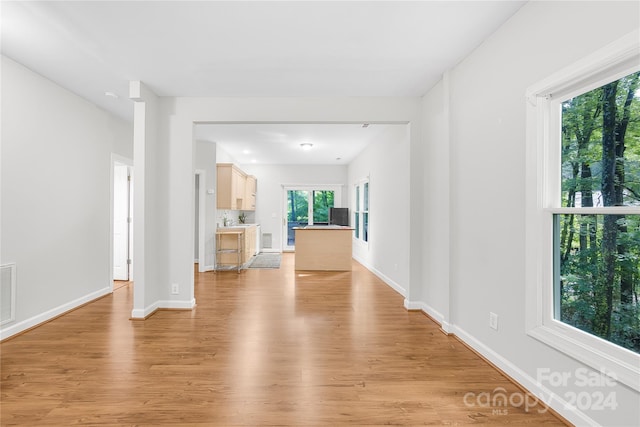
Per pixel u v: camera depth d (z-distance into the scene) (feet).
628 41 4.46
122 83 10.82
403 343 8.93
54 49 8.63
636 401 4.52
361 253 23.58
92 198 12.92
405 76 10.21
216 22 7.36
